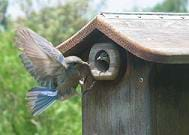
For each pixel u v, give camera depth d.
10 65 9.05
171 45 5.55
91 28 6.00
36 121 8.80
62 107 8.98
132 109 5.86
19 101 8.81
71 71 4.86
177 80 5.80
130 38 5.63
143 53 5.45
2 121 8.69
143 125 5.79
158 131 5.76
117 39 5.74
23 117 8.76
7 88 8.88
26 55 4.61
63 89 4.88
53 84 4.86
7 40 9.55
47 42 4.68
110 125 6.08
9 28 10.66
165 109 5.78
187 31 6.07
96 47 5.99
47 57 4.65
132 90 5.84
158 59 5.34
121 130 5.98
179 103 5.82
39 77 4.70
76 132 8.86
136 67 5.80
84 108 6.33
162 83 5.76
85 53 6.28
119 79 5.95
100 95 6.14
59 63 4.71
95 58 6.00
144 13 6.38
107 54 5.96
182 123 5.83
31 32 4.62
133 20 6.16
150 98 5.72
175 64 5.75
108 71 5.89
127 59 5.87
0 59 9.15
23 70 9.05
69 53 6.26
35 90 4.88
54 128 8.81
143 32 5.87
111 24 5.86
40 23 13.73
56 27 13.41
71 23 14.14
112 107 6.04
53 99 4.86
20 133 8.70
